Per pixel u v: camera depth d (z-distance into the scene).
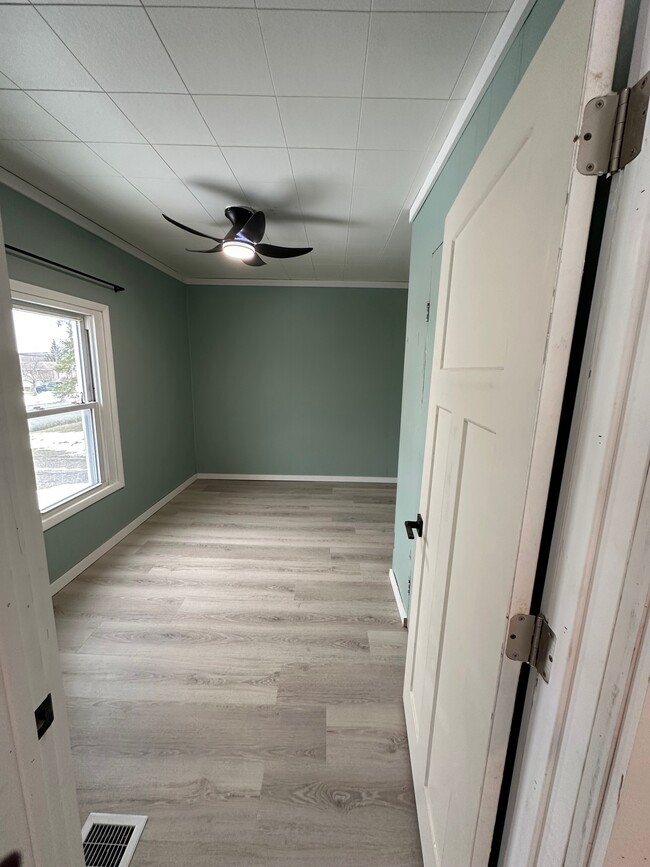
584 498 0.48
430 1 0.97
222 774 1.26
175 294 4.04
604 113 0.43
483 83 1.17
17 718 0.44
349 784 1.23
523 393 0.57
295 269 3.81
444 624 0.98
